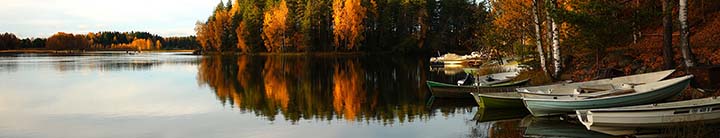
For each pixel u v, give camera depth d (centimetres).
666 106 1086
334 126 1371
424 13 7038
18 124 1463
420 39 7069
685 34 1396
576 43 1658
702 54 1591
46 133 1335
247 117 1537
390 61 5178
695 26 2077
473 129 1284
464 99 1866
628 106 1206
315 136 1251
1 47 13512
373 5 7188
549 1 1739
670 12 1452
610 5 1490
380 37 7275
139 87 2538
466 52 5550
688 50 1391
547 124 1286
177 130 1355
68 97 2092
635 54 1777
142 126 1412
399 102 1831
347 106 1755
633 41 2025
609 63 1784
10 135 1315
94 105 1827
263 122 1449
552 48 2034
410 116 1508
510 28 2470
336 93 2195
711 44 1684
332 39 7300
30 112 1673
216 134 1297
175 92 2278
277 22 7394
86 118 1549
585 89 1413
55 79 3106
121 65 4881
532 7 2027
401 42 7138
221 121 1474
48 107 1786
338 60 5503
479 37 3369
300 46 7300
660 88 1287
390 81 2789
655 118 1089
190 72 3759
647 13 1499
